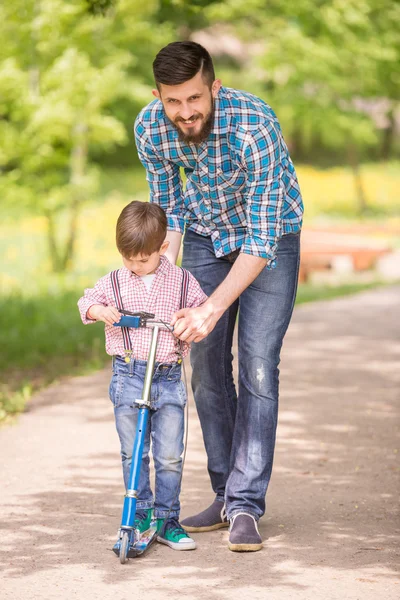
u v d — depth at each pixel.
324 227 33.53
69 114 23.20
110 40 24.53
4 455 8.05
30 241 30.52
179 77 5.12
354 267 27.06
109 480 7.33
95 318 5.57
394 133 59.25
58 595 5.00
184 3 11.30
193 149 5.62
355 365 12.38
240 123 5.44
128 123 42.88
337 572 5.36
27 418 9.47
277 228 5.61
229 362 6.19
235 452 5.95
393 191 46.00
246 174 5.60
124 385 5.71
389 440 8.68
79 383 11.27
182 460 5.82
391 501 6.81
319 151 55.03
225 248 5.93
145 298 5.68
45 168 24.98
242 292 5.93
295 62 38.12
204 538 6.01
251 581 5.21
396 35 38.22
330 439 8.70
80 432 8.89
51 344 13.51
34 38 22.80
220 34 46.47
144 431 5.50
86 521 6.31
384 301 19.42
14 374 11.81
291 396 10.52
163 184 6.04
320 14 36.84
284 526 6.23
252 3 30.31
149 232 5.44
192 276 5.79
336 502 6.79
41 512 6.50
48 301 18.17
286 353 13.24
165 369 5.68
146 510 5.82
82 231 32.62
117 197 40.28
